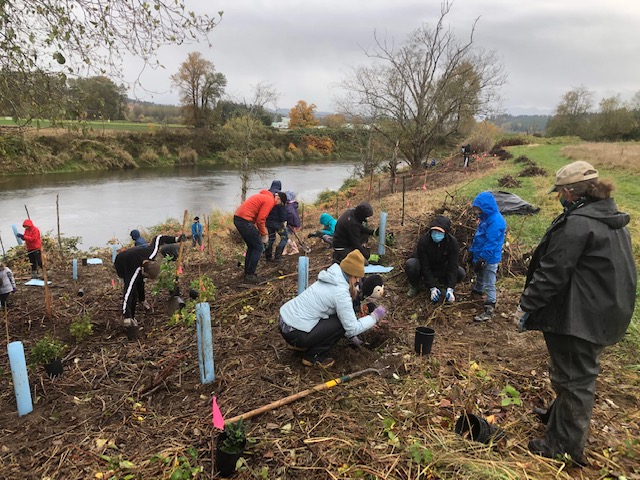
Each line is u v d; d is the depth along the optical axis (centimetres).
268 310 566
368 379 381
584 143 4697
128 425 340
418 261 562
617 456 284
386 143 2662
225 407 354
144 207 2336
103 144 3738
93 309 639
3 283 655
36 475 291
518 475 262
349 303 384
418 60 2442
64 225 1905
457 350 441
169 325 547
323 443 303
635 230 866
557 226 267
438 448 290
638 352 421
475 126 4228
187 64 4406
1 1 432
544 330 268
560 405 275
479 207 510
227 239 1305
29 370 444
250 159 2594
